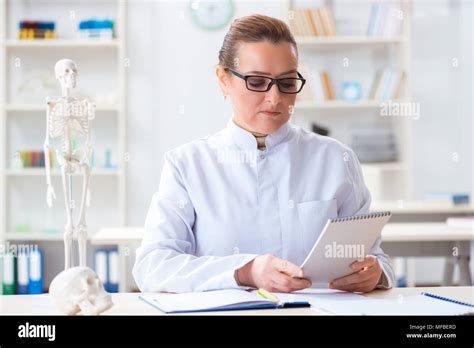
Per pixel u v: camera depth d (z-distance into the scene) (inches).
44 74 197.2
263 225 65.9
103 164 198.7
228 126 68.6
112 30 194.1
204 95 203.2
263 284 55.1
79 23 193.5
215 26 202.4
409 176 192.9
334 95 203.6
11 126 197.3
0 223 192.1
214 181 66.4
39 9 198.7
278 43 60.3
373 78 204.4
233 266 57.2
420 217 156.4
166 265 59.3
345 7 204.2
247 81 60.3
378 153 195.6
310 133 71.1
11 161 196.9
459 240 119.3
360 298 53.2
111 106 192.7
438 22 207.9
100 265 185.5
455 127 209.0
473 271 194.9
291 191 66.7
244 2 202.4
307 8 199.3
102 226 200.1
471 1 207.8
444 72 208.5
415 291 58.5
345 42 195.0
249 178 66.6
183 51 202.7
